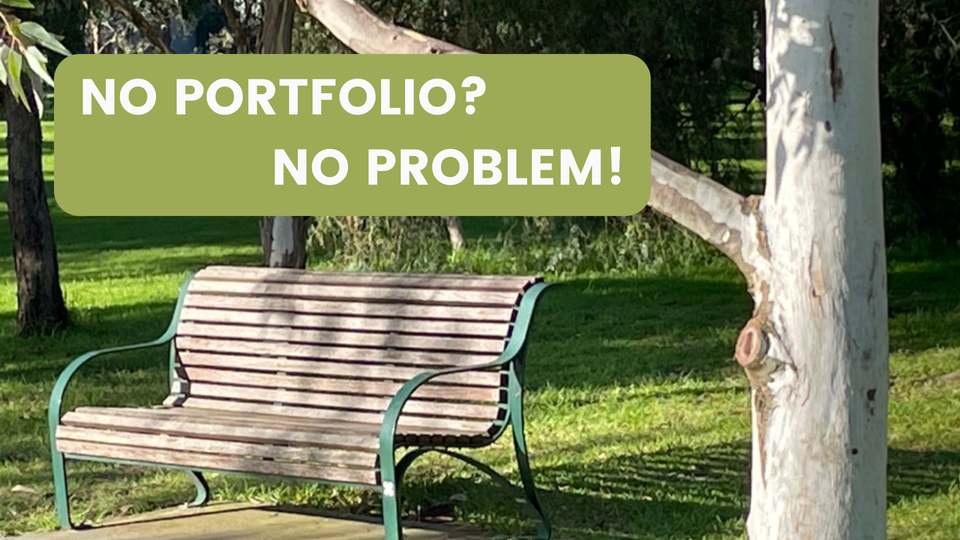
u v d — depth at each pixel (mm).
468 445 5793
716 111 15047
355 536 5984
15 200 13625
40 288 13695
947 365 10047
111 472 7531
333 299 6434
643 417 8656
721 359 10992
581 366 10836
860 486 3500
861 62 3424
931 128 15609
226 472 5742
